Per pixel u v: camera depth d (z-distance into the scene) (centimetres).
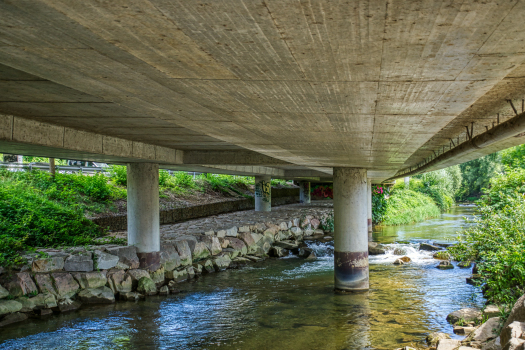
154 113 585
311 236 3131
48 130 964
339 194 1492
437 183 6406
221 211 3425
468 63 340
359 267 1477
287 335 1055
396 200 4859
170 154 1523
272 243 2580
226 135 784
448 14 248
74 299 1307
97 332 1075
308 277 1755
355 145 902
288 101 494
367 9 244
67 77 409
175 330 1096
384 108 523
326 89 433
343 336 1041
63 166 2784
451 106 502
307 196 5112
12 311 1154
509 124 654
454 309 1256
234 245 2217
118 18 264
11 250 1327
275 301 1371
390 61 339
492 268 1150
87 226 1856
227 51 323
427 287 1538
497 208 1794
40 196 1988
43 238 1561
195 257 1902
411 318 1178
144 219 1557
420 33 279
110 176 2900
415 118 583
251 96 473
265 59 340
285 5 241
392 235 3319
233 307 1305
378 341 1004
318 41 297
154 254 1575
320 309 1275
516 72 534
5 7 250
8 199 1742
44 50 330
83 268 1368
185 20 265
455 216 5131
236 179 4622
